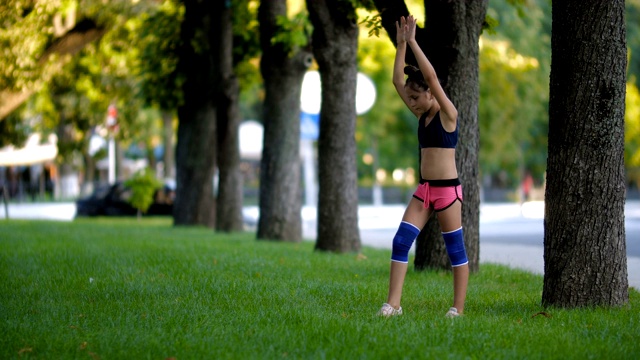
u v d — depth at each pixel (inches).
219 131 1845.5
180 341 527.2
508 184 5940.0
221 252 1147.9
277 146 1601.9
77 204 2945.4
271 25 1558.8
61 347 518.6
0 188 4345.5
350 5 1160.2
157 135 4874.5
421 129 623.8
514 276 945.5
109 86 2422.5
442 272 945.5
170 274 879.1
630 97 3769.7
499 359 483.8
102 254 1096.2
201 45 1931.6
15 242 1336.1
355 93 1296.8
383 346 510.6
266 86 1614.2
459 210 623.8
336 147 1289.4
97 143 3218.5
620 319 613.3
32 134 3447.3
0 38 1441.9
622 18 655.1
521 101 3316.9
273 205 1600.6
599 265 658.2
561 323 598.5
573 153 657.0
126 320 600.1
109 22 1710.1
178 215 2108.8
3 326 576.1
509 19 2925.7
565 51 656.4
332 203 1289.4
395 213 3363.7
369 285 806.5
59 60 1692.9
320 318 599.8
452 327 567.5
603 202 655.1
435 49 922.1
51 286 786.2
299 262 1042.1
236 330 561.3
